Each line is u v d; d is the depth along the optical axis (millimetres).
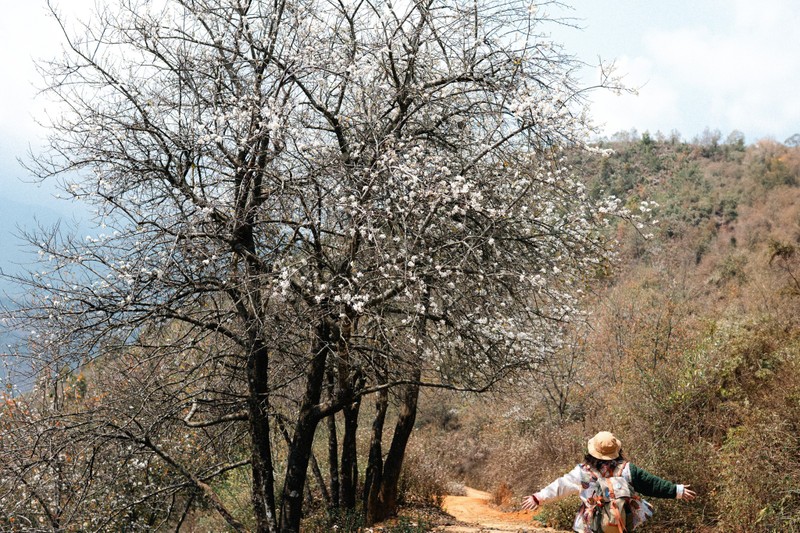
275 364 10977
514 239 8820
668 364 14484
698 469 11062
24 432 9164
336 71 8961
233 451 11828
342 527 12258
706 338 14648
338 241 9453
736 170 66250
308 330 9039
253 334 9031
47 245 8414
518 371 10438
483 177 8992
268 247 9008
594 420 16672
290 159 8672
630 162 74312
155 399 9109
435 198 8297
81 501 9312
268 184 9328
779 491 9250
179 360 9883
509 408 21812
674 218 55781
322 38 9266
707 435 12539
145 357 9102
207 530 15156
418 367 9625
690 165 71250
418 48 9242
